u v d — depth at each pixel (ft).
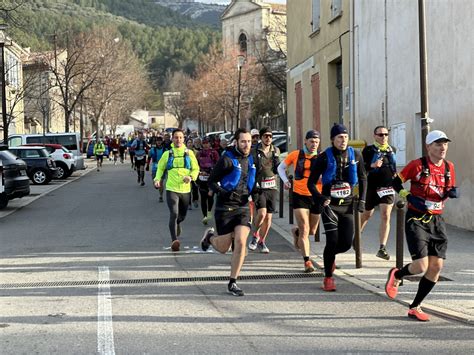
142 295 27.12
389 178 33.63
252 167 27.63
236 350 19.60
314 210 31.27
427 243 22.72
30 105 191.93
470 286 27.63
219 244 28.02
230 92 200.54
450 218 45.01
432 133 22.86
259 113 189.78
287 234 43.96
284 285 28.99
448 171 22.89
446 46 45.01
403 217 28.25
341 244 27.40
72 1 487.61
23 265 34.35
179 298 26.58
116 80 201.16
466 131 42.52
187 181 37.88
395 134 54.95
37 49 191.01
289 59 94.89
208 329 21.93
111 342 20.40
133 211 60.23
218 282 29.71
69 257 36.52
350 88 65.98
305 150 31.42
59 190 86.94
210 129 292.20
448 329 21.84
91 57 185.78
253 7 288.30
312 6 80.18
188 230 46.68
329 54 73.61
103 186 92.84
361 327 22.16
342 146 27.09
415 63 50.47
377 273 30.86
